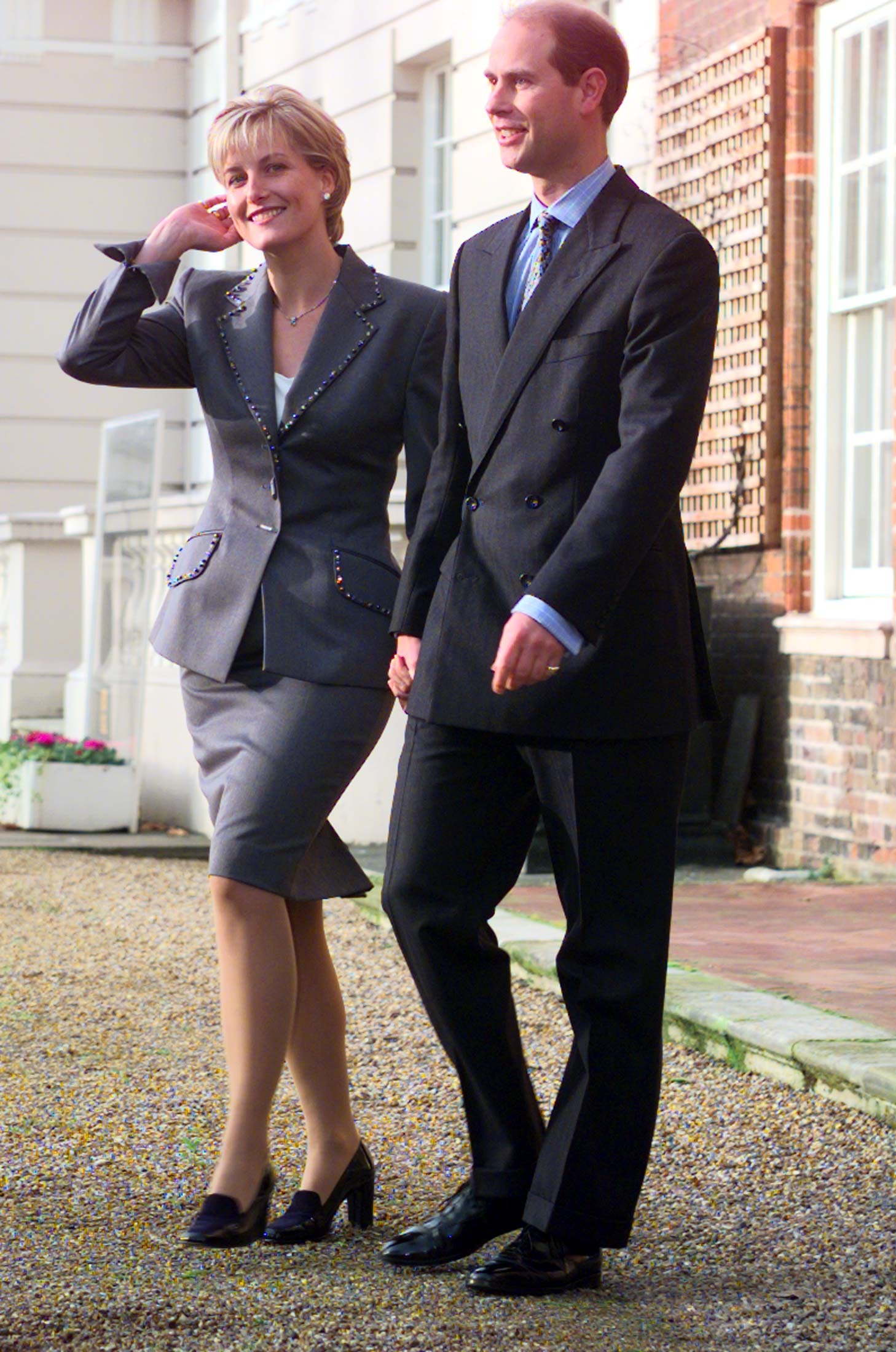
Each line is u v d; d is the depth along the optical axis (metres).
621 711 8.73
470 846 9.17
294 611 10.02
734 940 17.81
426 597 9.48
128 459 29.23
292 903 10.08
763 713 24.89
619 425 8.62
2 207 42.66
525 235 9.24
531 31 8.89
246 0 40.12
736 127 24.83
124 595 29.34
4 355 42.78
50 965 17.89
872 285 23.25
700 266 8.59
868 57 23.14
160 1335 8.27
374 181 33.97
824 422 23.95
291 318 10.34
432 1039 14.66
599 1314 8.62
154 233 10.56
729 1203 10.43
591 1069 8.88
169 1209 10.21
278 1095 12.91
